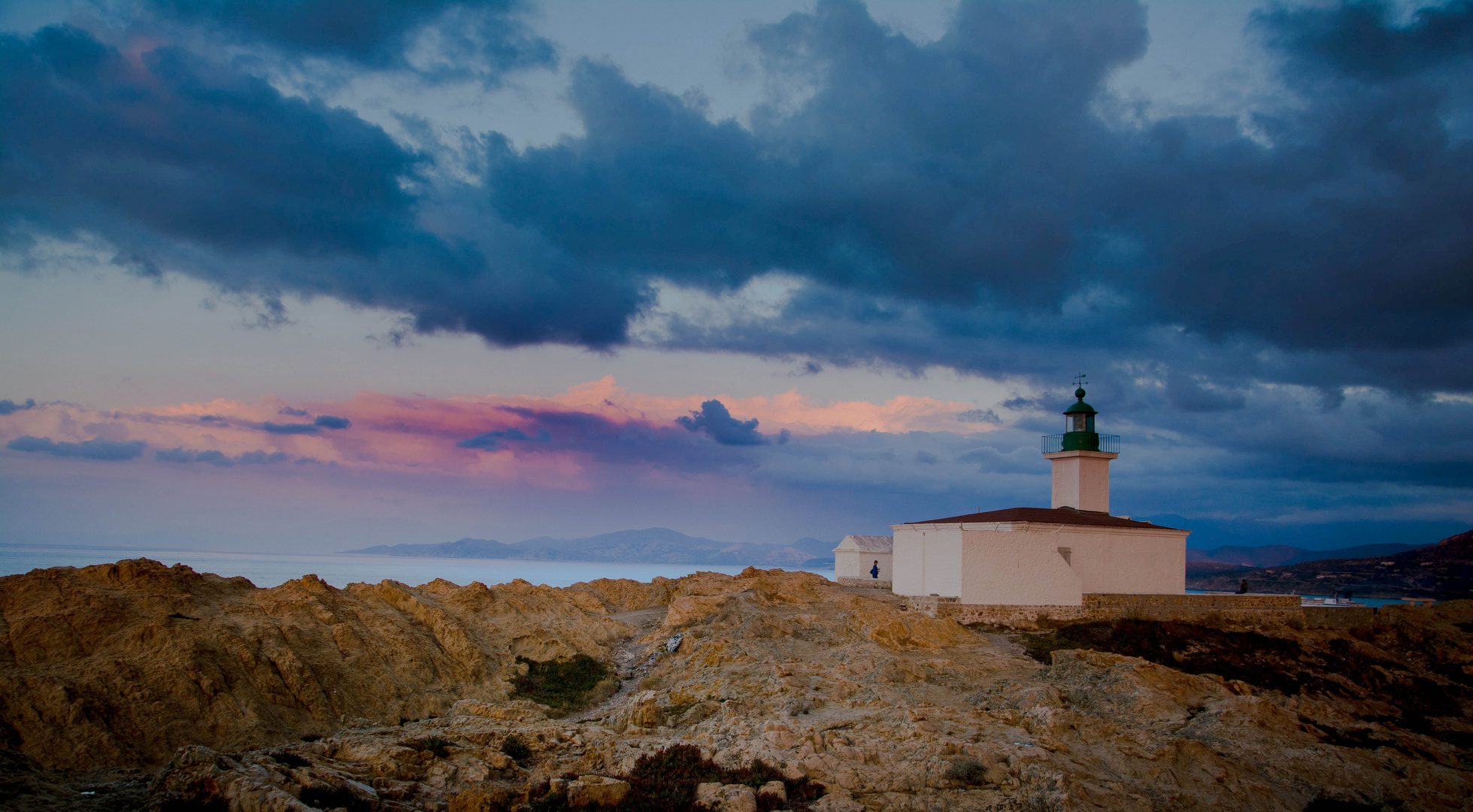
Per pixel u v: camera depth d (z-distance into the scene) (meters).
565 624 48.78
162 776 21.42
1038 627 50.22
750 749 26.84
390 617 41.50
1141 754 27.47
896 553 59.44
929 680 38.31
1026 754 26.17
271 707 31.67
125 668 29.61
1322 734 31.42
